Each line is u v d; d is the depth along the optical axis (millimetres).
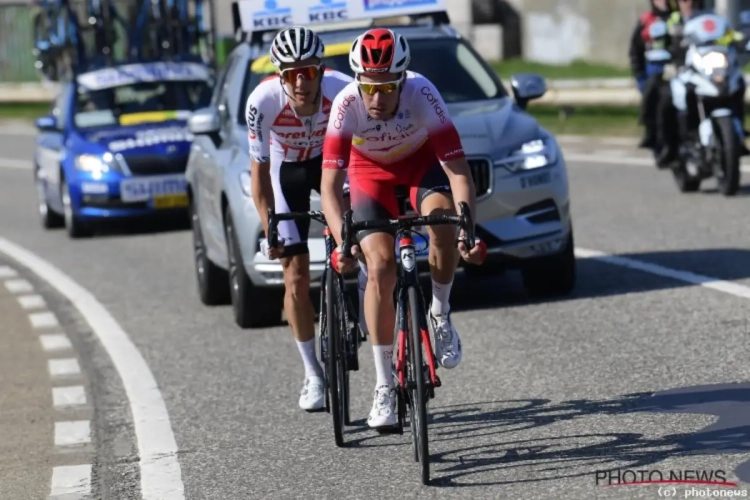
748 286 27906
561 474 16969
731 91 40406
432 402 21438
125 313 32406
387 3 31672
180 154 45781
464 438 19156
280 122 20562
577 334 25125
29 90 101750
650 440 18109
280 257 19969
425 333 17219
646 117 46281
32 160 76812
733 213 37719
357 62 17250
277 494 17391
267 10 31516
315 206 26656
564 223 27984
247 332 28562
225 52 88812
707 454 17234
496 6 98375
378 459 18531
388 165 18812
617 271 31062
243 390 23547
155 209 45625
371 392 22516
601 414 19656
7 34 111188
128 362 26781
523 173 27375
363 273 19906
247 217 27484
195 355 26781
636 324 25453
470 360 24000
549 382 21891
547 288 28859
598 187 45844
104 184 45344
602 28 91938
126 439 21125
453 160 18141
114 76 49219
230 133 29938
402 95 18016
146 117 47625
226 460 19250
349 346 19938
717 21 41281
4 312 34281
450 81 30109
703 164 40938
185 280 36562
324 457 18906
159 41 56875
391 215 18953
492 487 16703
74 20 58344
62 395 24797
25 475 19688
